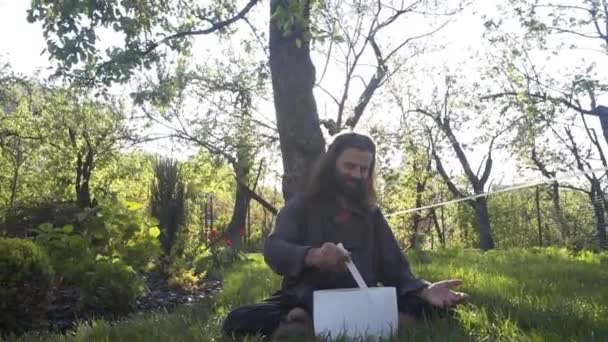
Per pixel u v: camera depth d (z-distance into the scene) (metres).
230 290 8.05
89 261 8.22
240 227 30.95
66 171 36.81
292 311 4.33
